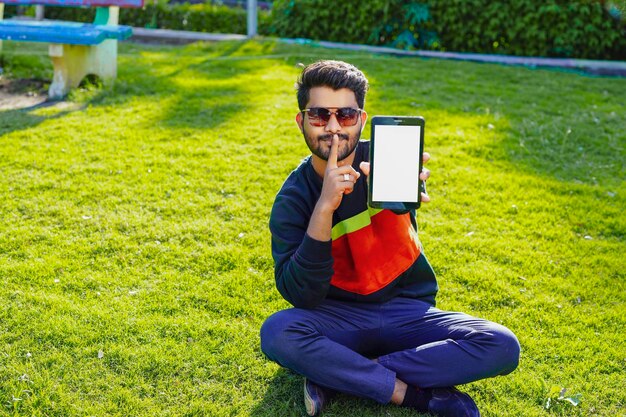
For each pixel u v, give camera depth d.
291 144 5.39
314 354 2.64
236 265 3.87
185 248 4.01
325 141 2.68
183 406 2.81
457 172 5.07
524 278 3.84
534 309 3.55
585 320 3.48
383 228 2.83
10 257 3.84
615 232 4.39
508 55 8.84
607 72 8.20
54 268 3.74
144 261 3.87
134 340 3.19
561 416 2.81
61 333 3.21
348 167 2.58
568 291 3.74
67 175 4.73
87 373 2.98
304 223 2.81
